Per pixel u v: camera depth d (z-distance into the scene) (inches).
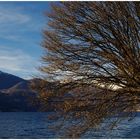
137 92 478.9
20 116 4274.1
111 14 490.3
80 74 511.2
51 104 519.8
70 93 518.9
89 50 502.0
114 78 487.5
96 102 503.5
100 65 499.2
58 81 522.0
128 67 481.4
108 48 494.0
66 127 519.5
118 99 490.9
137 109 505.7
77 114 509.0
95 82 503.5
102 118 506.6
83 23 506.0
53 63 524.4
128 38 485.7
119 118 509.4
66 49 514.0
